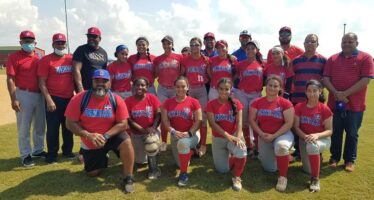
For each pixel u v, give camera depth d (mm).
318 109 5480
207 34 8094
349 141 5777
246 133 6695
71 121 5070
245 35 7562
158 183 5238
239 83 6680
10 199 4633
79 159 6164
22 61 5887
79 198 4680
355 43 5570
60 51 6016
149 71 6949
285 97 6457
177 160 5930
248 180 5391
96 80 4934
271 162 5660
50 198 4668
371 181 5281
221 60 6816
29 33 5910
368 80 5508
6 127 9586
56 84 5996
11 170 5738
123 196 4766
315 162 5043
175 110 5707
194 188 5059
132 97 5828
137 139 5867
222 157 5609
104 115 5047
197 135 5742
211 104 5598
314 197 4773
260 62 6668
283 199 4719
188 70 6918
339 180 5340
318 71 6086
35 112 6273
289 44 7039
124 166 5039
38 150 6500
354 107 5672
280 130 5395
